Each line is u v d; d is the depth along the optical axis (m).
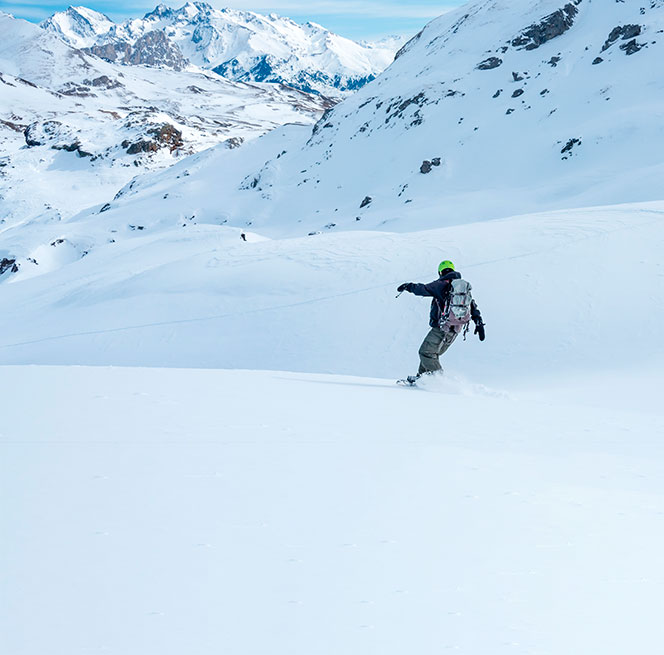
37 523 3.11
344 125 134.50
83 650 2.02
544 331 22.19
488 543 3.28
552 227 29.64
